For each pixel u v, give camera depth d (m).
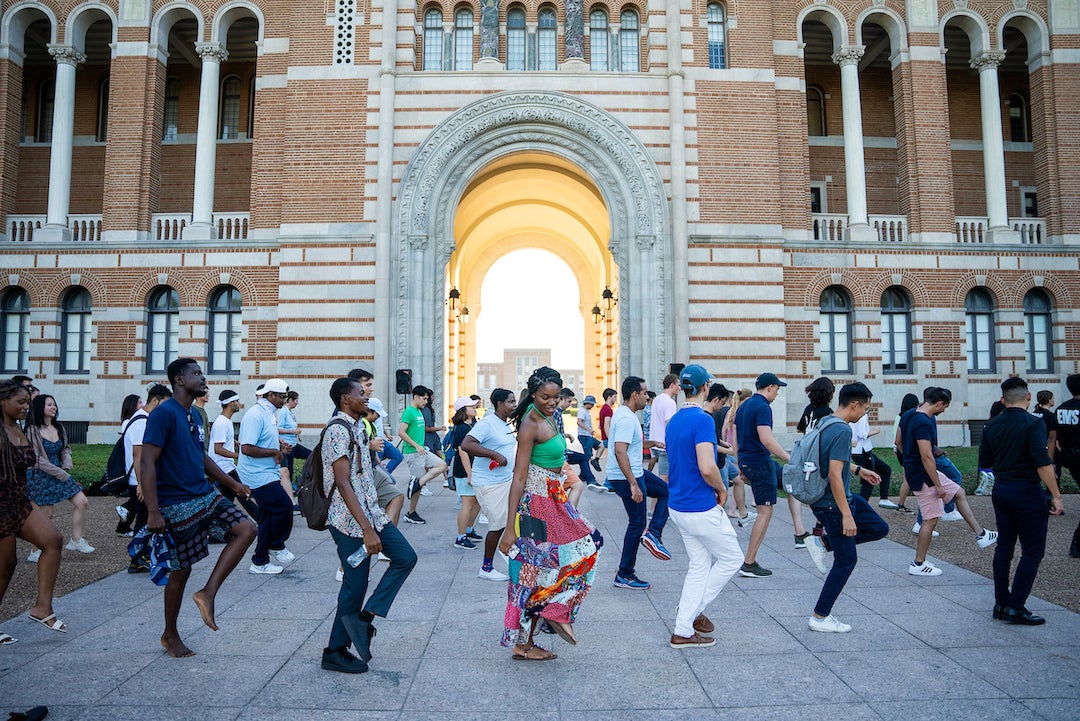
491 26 21.59
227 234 23.22
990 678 4.99
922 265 22.59
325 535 10.70
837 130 27.16
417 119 21.06
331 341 20.50
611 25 21.89
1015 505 6.18
